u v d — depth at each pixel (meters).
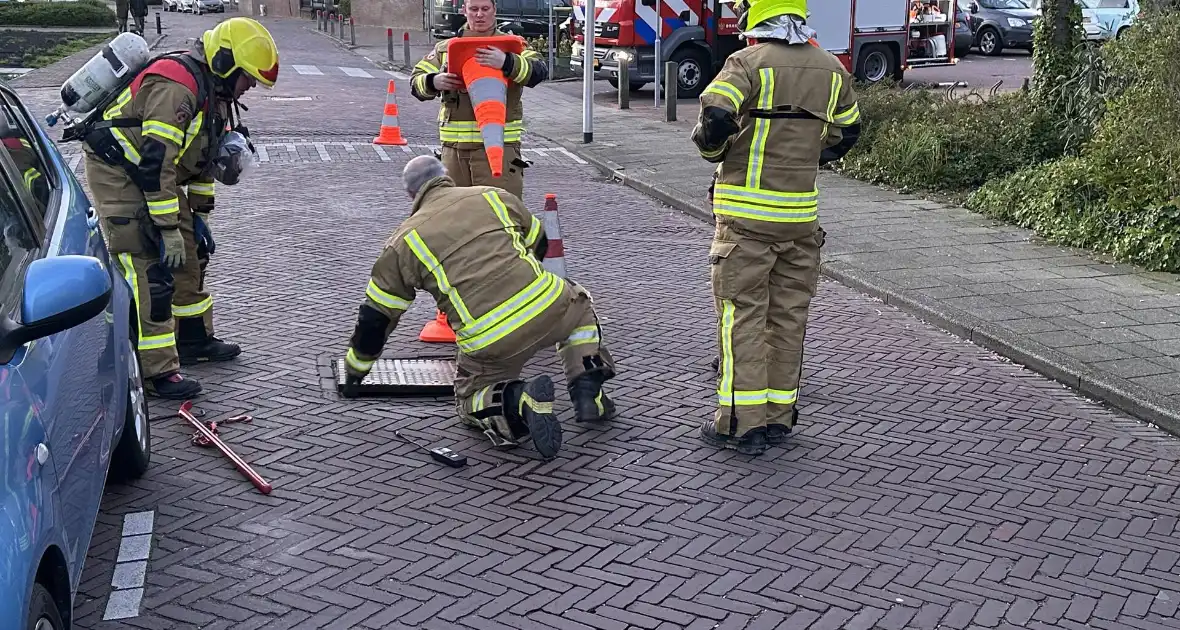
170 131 5.50
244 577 4.18
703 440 5.59
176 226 5.63
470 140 6.79
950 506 4.95
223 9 59.16
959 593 4.21
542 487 5.02
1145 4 10.18
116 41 5.64
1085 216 9.88
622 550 4.46
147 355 5.82
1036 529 4.76
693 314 7.80
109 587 4.08
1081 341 7.11
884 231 10.29
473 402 5.38
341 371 6.25
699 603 4.08
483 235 5.16
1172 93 9.46
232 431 5.53
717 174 5.51
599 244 9.98
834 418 5.95
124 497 4.80
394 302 5.18
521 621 3.93
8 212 3.63
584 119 15.76
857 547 4.54
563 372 6.58
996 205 10.95
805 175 5.20
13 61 24.19
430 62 6.68
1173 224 9.06
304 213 10.70
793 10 5.14
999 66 26.48
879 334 7.49
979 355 7.11
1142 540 4.70
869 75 22.22
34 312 2.97
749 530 4.66
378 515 4.71
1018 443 5.69
